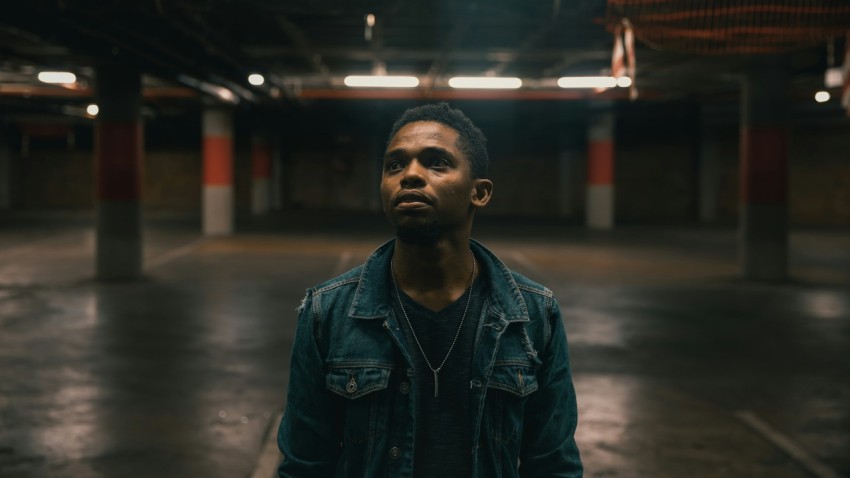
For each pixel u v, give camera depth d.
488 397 1.64
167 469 4.85
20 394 6.55
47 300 11.54
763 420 6.03
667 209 35.41
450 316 1.66
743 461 5.03
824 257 18.83
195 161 38.19
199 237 22.62
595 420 5.96
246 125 34.78
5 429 5.61
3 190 36.94
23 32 9.06
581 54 14.19
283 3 7.98
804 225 31.25
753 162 14.55
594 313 10.91
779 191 14.48
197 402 6.37
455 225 1.63
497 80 17.81
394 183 1.61
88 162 37.94
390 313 1.65
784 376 7.45
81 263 16.16
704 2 8.52
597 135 27.77
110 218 13.80
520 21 10.93
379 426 1.63
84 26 9.28
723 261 17.62
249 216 33.31
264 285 13.27
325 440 1.71
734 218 33.75
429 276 1.67
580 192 35.84
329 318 1.68
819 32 8.89
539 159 36.91
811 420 6.04
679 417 6.05
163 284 13.33
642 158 35.59
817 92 19.64
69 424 5.74
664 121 34.47
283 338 8.99
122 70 13.59
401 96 21.28
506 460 1.65
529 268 16.05
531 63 16.12
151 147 38.19
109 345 8.52
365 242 21.30
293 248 19.50
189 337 9.01
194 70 13.80
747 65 14.57
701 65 15.16
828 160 32.06
